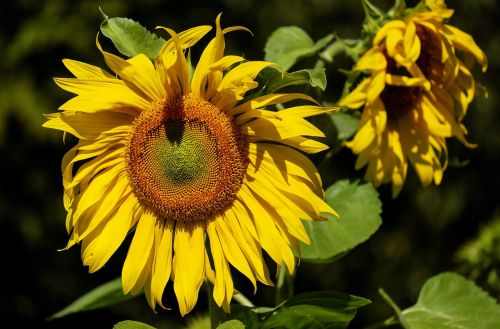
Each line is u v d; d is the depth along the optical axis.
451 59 1.52
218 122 1.38
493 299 1.50
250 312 1.39
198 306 2.88
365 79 1.51
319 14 3.40
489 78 3.35
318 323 1.41
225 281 1.37
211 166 1.38
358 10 3.40
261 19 3.43
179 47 1.35
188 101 1.38
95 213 1.38
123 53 1.37
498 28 3.40
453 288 1.51
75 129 1.37
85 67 1.36
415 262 3.38
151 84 1.37
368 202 1.51
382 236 3.40
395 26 1.50
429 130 1.55
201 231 1.39
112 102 1.36
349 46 1.53
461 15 3.37
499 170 3.35
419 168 1.55
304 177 1.36
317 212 1.35
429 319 1.49
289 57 1.53
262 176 1.38
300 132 1.34
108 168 1.39
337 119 1.54
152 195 1.39
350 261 3.39
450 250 3.36
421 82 1.51
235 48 3.43
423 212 3.36
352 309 1.39
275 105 1.42
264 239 1.36
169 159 1.38
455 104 1.56
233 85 1.34
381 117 1.51
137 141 1.38
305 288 3.39
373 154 1.53
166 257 1.38
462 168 3.34
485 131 3.34
